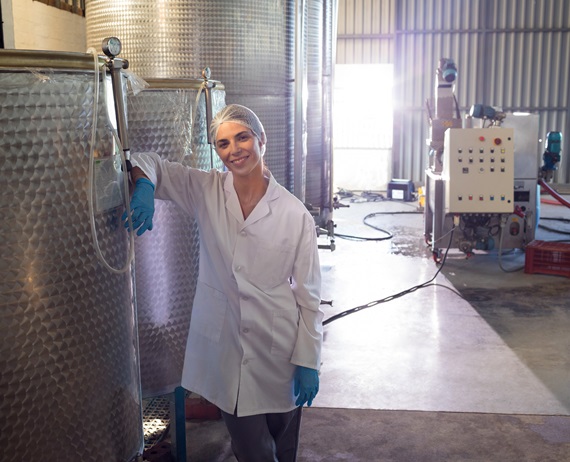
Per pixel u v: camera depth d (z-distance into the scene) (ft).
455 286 18.57
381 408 11.02
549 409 10.94
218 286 6.89
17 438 5.36
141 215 5.98
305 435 10.07
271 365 6.74
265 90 12.34
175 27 11.12
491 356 13.37
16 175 4.98
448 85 21.18
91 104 5.39
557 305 16.72
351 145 39.70
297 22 12.94
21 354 5.25
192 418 10.54
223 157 6.28
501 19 37.47
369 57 38.83
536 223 20.99
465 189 18.63
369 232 26.40
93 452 5.96
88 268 5.60
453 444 9.80
